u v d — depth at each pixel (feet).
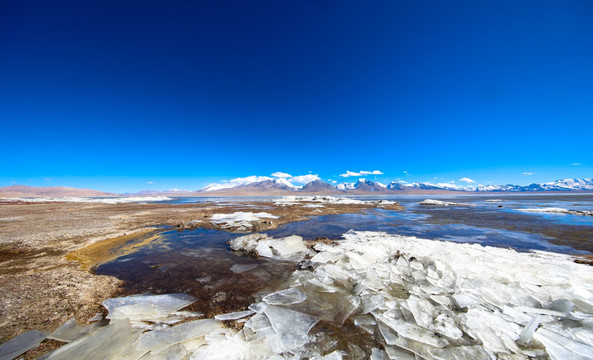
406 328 15.62
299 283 23.39
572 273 23.41
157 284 23.52
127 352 12.89
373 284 22.36
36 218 72.64
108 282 23.65
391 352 13.48
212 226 57.88
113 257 32.65
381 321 16.52
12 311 17.21
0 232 48.08
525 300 18.63
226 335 14.99
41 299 19.21
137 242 41.57
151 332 14.93
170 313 17.85
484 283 21.27
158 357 12.69
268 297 20.17
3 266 28.35
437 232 53.26
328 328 15.90
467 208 121.60
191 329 15.46
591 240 44.21
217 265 29.53
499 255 30.66
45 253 33.88
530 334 14.17
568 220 71.26
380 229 56.95
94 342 13.58
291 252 34.68
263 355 13.21
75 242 40.06
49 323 15.90
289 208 118.01
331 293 21.13
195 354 12.85
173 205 147.95
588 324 15.02
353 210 107.96
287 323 16.38
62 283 22.59
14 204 155.53
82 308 18.11
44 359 12.17
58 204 155.74
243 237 40.40
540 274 23.26
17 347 13.23
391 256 30.27
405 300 19.27
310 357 13.15
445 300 19.10
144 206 135.74
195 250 36.60
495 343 13.85
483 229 56.65
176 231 52.11
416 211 104.58
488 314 16.51
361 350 13.75
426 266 26.50
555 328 14.98
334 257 29.73
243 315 17.54
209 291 21.99
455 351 13.37
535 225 62.03
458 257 27.94
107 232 49.24
